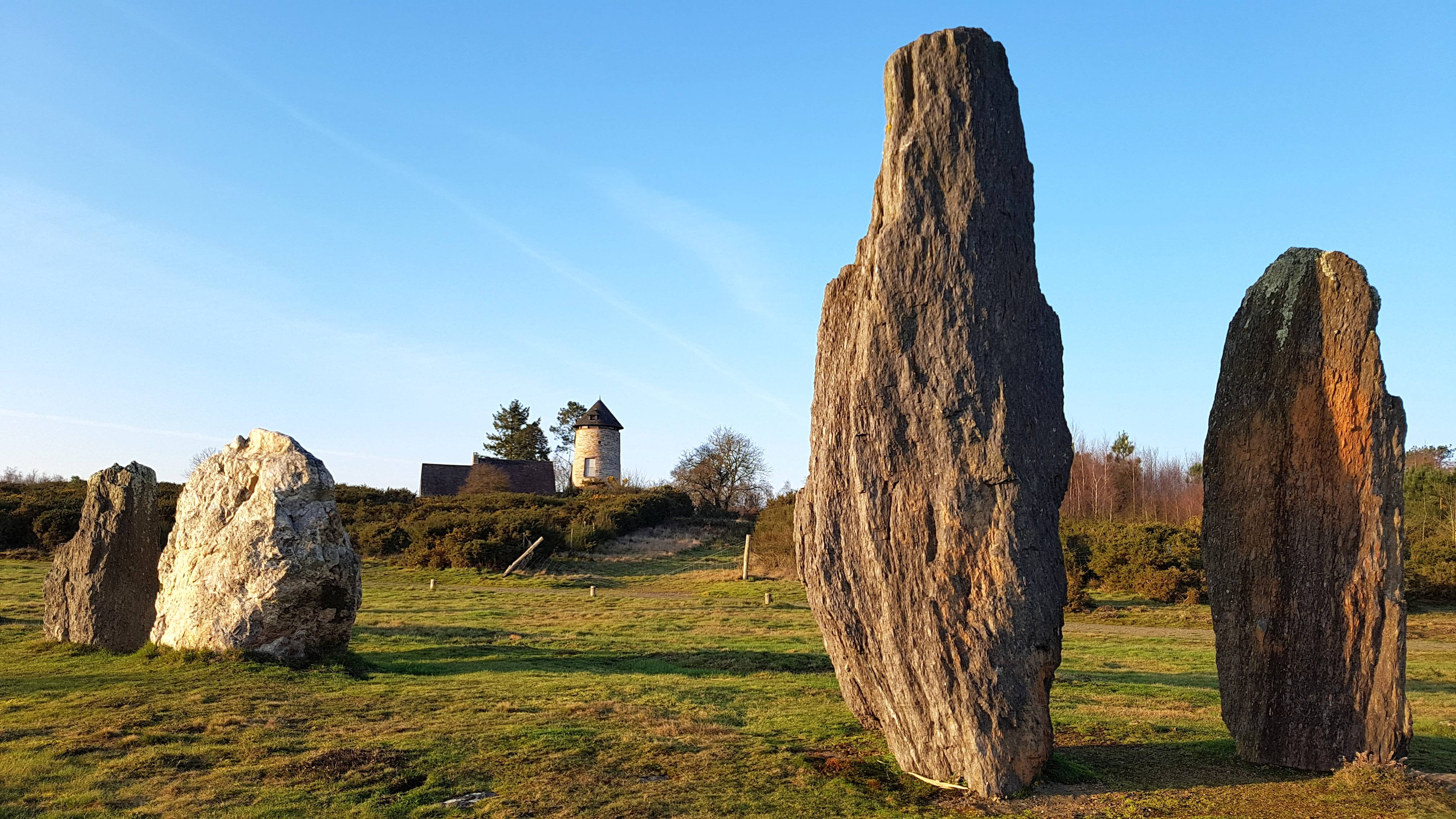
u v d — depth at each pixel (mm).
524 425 100562
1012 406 8586
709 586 35344
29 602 23469
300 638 15188
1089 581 35906
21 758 9406
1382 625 9219
